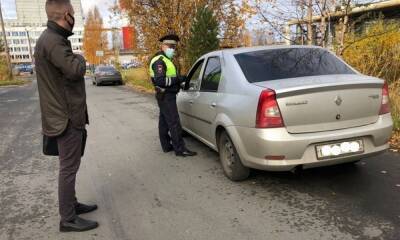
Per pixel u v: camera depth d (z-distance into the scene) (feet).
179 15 54.13
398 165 16.29
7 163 20.53
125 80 93.04
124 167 18.57
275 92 12.63
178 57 54.44
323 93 12.87
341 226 11.34
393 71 29.19
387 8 43.80
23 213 13.69
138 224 12.26
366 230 11.02
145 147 22.43
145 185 15.84
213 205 13.38
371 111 13.60
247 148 13.71
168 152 20.85
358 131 13.23
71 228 12.00
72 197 12.07
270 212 12.55
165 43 19.17
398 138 20.02
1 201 14.94
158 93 19.39
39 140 26.16
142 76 85.76
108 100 51.78
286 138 12.63
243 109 13.69
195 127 19.63
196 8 52.47
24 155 22.12
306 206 12.84
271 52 16.15
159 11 55.47
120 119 33.76
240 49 16.87
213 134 16.69
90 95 61.57
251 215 12.42
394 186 14.06
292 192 14.10
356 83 13.12
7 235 12.03
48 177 17.72
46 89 11.18
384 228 11.08
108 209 13.58
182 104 21.17
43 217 13.26
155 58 19.17
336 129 13.17
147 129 28.17
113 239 11.39
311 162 12.91
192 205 13.50
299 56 15.90
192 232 11.50
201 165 18.08
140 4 57.06
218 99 15.85
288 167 12.88
